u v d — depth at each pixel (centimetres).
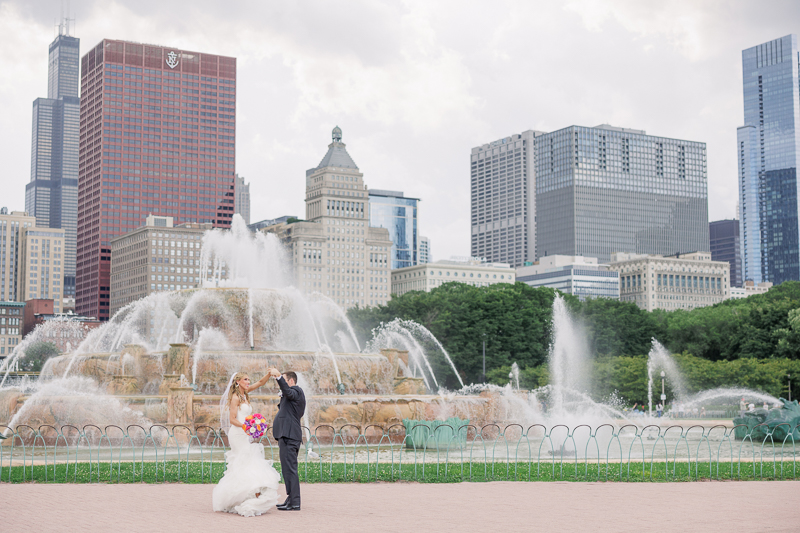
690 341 11694
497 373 10619
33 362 19412
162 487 2123
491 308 11688
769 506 1830
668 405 8519
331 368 4525
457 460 2908
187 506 1808
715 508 1798
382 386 4703
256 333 5009
